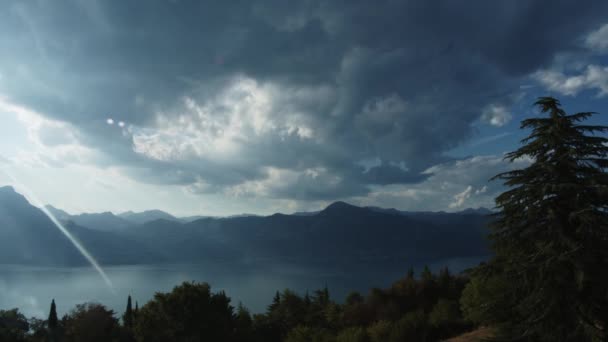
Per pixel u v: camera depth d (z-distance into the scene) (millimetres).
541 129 15352
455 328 33062
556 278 13656
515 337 14914
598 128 14688
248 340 54719
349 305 61594
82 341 59844
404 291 57188
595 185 13617
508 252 15734
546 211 14727
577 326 13195
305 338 38688
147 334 46875
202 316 47562
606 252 12938
